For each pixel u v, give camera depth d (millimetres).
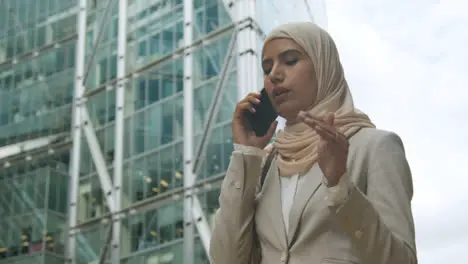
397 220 3357
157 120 26359
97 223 26469
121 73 28406
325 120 3191
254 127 3924
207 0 26391
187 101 25578
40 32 32375
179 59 26547
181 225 23984
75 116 29328
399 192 3457
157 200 25047
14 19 33500
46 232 27656
